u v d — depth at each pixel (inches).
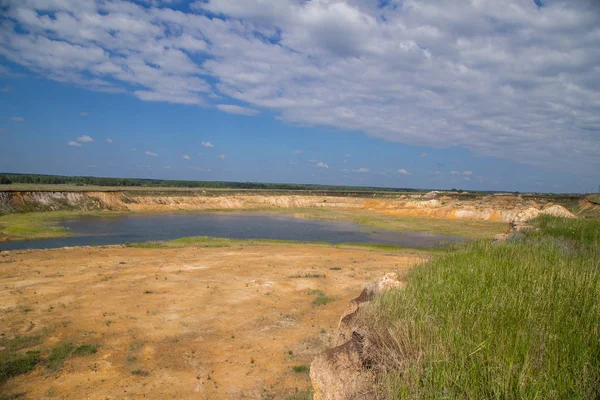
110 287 745.6
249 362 453.4
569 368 123.5
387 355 163.0
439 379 131.0
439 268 282.5
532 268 253.0
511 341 141.6
